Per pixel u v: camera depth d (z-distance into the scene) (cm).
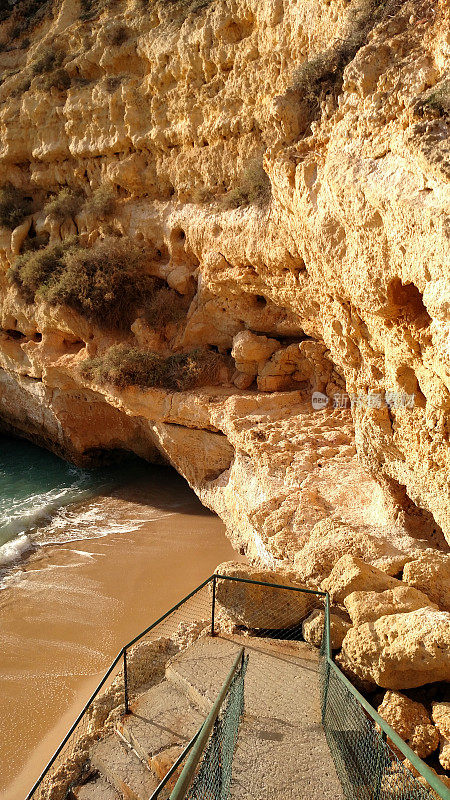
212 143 1265
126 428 1672
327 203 736
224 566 744
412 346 642
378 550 717
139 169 1470
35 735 746
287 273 1023
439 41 605
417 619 537
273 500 918
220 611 819
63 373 1566
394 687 532
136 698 642
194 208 1302
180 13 1371
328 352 1138
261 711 554
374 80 679
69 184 1678
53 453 1994
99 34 1538
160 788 386
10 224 1706
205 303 1327
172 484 1625
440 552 696
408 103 600
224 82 1223
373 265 652
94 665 871
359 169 660
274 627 706
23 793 657
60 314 1484
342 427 1112
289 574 743
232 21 1182
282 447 1055
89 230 1564
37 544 1283
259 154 1156
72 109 1561
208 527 1317
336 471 979
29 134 1719
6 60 1922
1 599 1054
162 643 760
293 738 513
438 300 534
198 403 1227
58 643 923
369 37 716
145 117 1430
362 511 863
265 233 1037
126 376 1324
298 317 1141
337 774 458
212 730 383
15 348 1733
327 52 810
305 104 845
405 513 789
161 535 1295
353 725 436
